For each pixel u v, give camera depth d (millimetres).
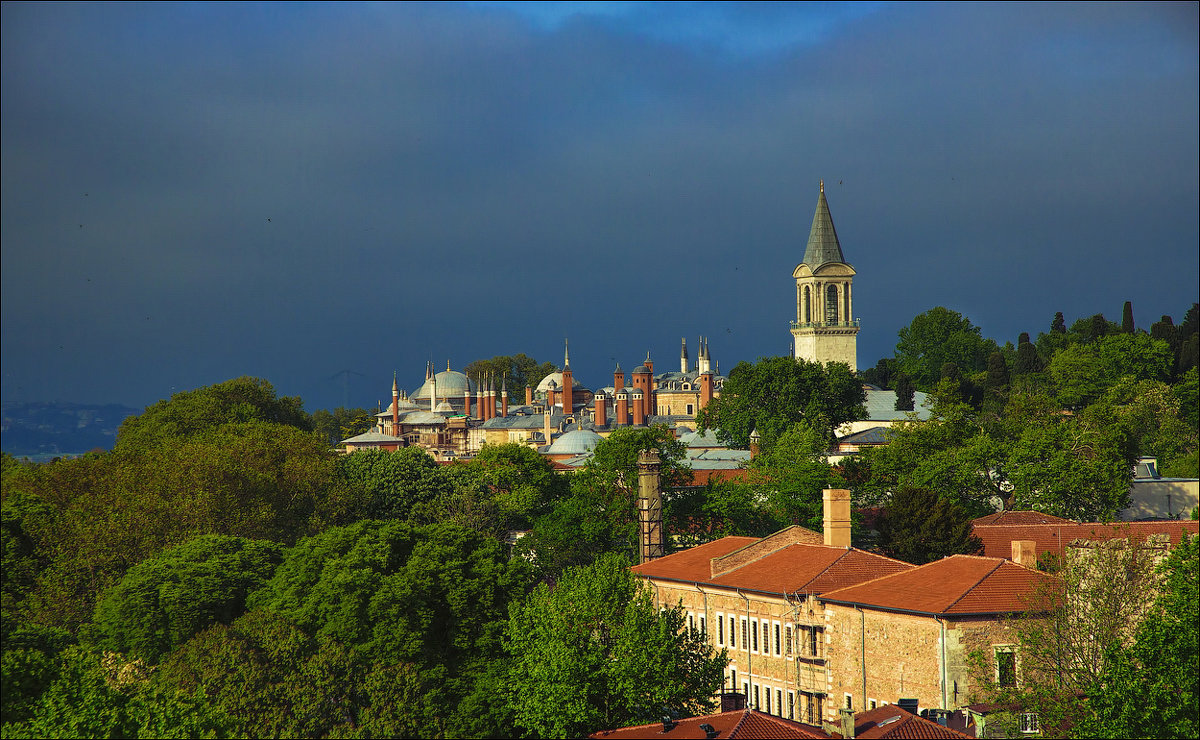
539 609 87625
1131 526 126875
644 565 125125
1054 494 155500
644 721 80750
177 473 155250
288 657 90000
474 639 97188
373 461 192000
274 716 82875
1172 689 63062
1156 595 75312
